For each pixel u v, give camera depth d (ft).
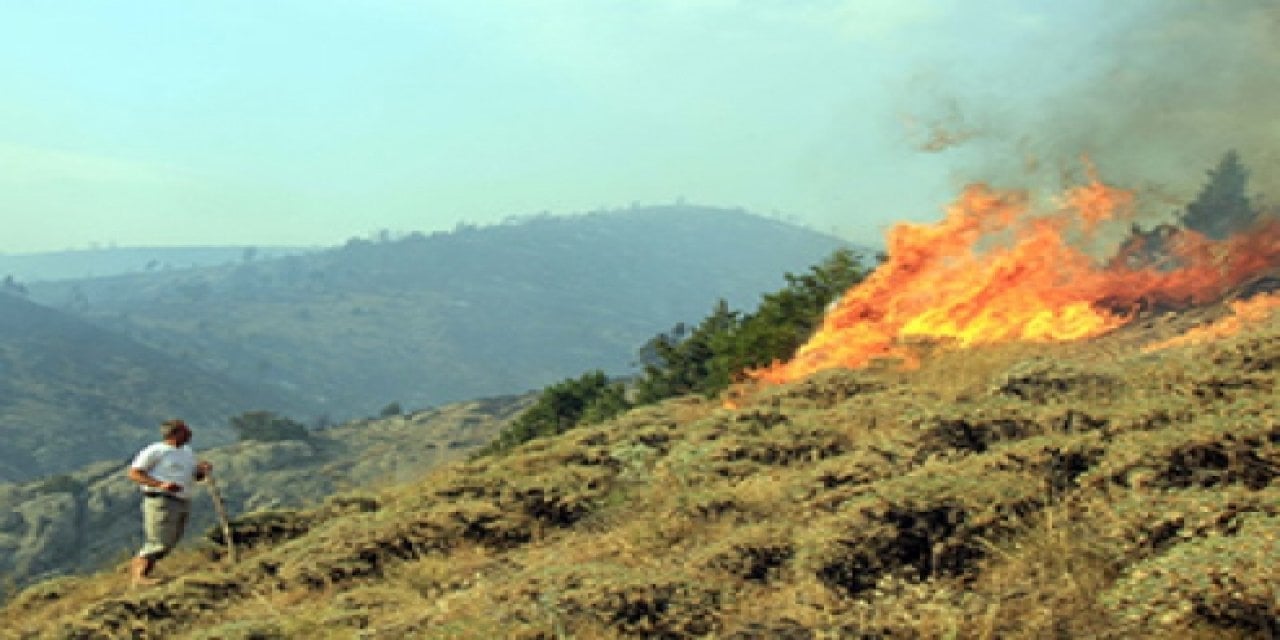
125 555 44.06
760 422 39.55
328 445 494.18
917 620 17.89
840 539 21.48
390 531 31.91
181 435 38.52
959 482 22.15
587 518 32.48
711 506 28.02
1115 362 38.34
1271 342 30.78
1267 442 20.30
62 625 30.30
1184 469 21.12
